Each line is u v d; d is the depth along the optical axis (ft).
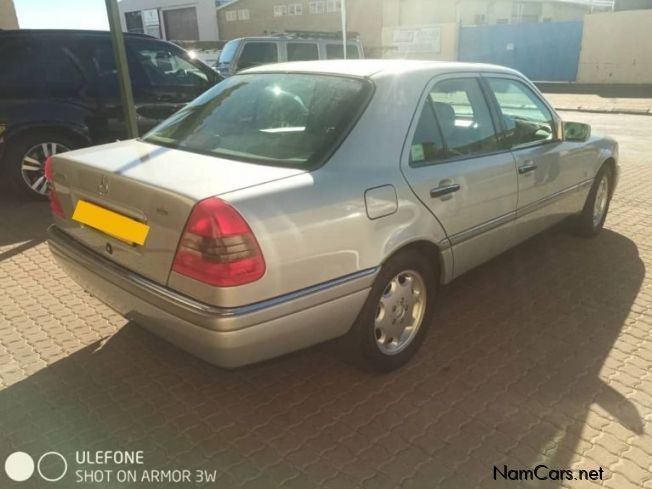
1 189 21.59
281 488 7.47
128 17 127.03
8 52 18.92
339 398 9.30
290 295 7.71
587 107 54.03
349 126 8.89
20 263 14.70
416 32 89.30
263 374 9.96
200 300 7.36
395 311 9.69
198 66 22.76
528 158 12.22
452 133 10.48
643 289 13.33
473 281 13.76
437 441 8.30
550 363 10.30
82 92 19.99
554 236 16.93
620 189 22.43
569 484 7.52
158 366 10.18
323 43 42.83
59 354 10.49
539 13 107.65
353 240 8.35
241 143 9.21
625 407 9.06
